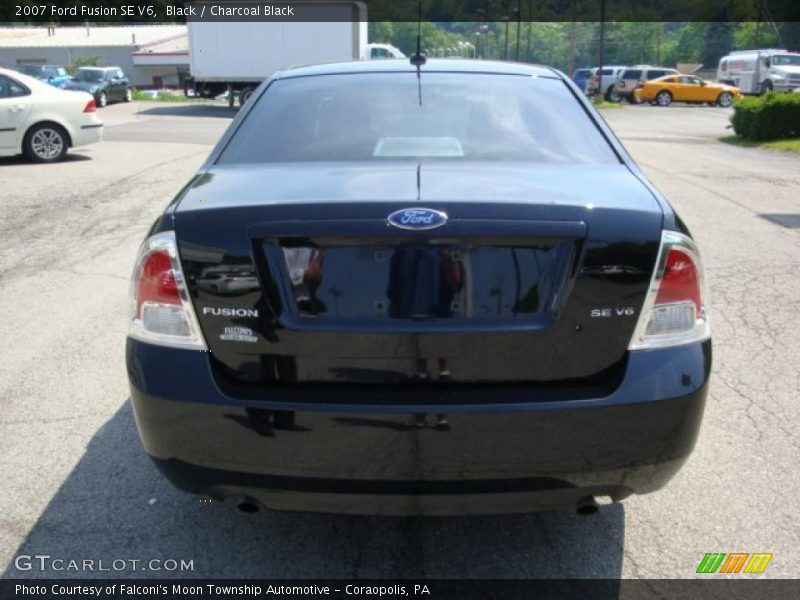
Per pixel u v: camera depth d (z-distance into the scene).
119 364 4.64
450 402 2.35
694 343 2.50
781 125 17.14
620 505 3.20
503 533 3.03
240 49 27.75
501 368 2.39
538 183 2.65
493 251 2.36
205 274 2.43
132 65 61.91
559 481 2.41
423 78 3.51
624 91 38.47
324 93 3.43
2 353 4.79
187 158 13.34
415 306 2.37
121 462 3.52
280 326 2.39
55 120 12.81
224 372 2.46
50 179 11.02
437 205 2.38
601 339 2.41
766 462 3.51
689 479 3.38
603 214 2.41
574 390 2.40
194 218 2.48
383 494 2.42
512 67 3.70
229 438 2.42
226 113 27.39
